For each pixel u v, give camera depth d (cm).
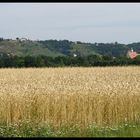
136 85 3144
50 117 2477
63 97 2558
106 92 2662
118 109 2570
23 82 3594
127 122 2484
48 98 2567
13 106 2536
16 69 6347
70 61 9125
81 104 2508
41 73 5109
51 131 2095
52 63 8925
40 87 3022
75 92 2703
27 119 2406
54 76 4391
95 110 2502
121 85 3103
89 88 2906
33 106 2555
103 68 6362
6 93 2703
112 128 2083
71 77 4144
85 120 2431
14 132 2041
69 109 2486
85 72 5219
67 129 2161
